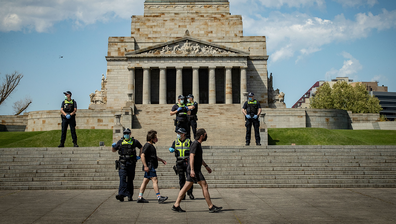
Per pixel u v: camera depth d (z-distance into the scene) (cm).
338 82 11375
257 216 1382
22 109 9575
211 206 1460
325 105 11000
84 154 2722
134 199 1789
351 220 1318
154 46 7331
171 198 1831
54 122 6272
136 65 7319
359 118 6825
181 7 8694
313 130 5422
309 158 2667
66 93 2992
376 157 2681
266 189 2161
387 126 6222
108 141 5075
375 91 19950
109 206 1588
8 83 8844
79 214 1412
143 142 4369
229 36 8125
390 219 1335
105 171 2467
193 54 7331
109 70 7819
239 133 4497
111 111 6094
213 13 8675
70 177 2350
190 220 1312
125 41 7900
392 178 2381
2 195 1925
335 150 2836
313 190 2114
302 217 1366
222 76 8162
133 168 1766
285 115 6244
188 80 8306
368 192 2030
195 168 1473
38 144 4928
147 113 5803
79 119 6066
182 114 2544
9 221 1288
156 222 1280
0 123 6881
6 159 2633
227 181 2309
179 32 8119
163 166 2547
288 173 2439
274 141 5088
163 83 7306
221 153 2733
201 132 1514
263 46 8075
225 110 6084
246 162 2597
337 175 2398
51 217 1356
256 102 3100
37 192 2053
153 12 8650
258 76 7931
